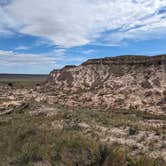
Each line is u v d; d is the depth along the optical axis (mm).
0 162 8391
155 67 47250
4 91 64750
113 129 15508
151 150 10992
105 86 50219
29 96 51156
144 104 34125
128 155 8922
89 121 17516
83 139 10008
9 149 9773
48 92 58312
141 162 8172
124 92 42906
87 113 22219
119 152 8430
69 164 7707
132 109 31984
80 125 15766
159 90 37781
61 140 9914
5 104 36281
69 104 38562
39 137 10891
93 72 61031
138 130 15461
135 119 22969
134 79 47062
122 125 16875
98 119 19109
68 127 14594
